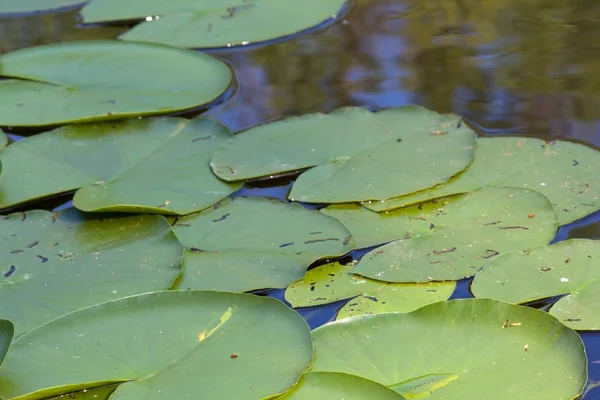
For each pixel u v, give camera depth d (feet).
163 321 9.36
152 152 10.06
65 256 9.62
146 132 10.16
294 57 10.66
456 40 10.71
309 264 9.56
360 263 9.58
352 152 9.98
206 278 9.54
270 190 9.88
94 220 9.76
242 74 10.55
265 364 9.23
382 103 10.28
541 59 10.51
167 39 10.84
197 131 10.14
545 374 9.20
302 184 9.86
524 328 9.30
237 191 9.89
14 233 9.71
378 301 9.46
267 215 9.75
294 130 10.11
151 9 11.09
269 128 10.12
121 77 10.50
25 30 11.02
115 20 11.05
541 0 11.02
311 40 10.80
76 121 10.21
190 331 9.32
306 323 9.32
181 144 10.09
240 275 9.55
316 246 9.62
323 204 9.81
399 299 9.46
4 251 9.64
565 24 10.78
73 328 9.34
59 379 9.21
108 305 9.39
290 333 9.30
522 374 9.21
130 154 10.05
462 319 9.34
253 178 9.91
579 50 10.55
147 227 9.71
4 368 9.24
